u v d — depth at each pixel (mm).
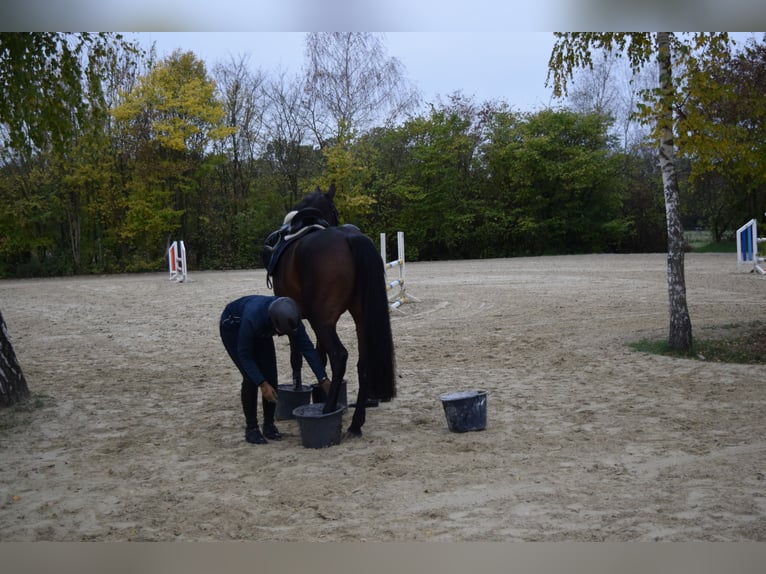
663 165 8898
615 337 10219
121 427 6125
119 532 3766
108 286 24562
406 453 5074
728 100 8594
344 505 4051
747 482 4254
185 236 36250
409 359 9219
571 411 6242
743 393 6688
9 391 6965
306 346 5820
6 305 18359
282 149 36750
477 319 12891
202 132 33938
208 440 5672
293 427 6121
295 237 5953
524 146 38000
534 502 4008
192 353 10234
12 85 8250
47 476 4777
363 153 35031
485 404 5730
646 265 25875
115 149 33219
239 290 20750
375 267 5477
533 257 36750
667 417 5902
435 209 38562
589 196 38719
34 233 33750
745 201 34812
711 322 11180
